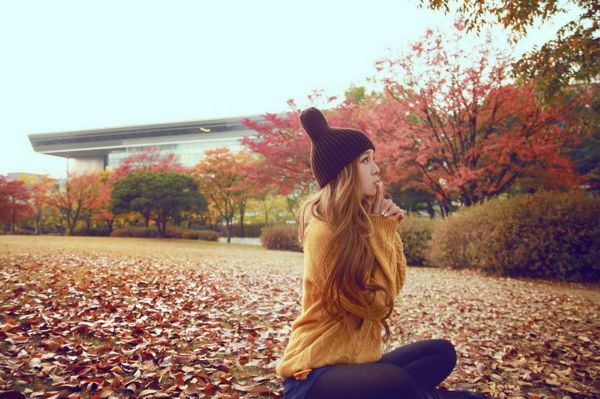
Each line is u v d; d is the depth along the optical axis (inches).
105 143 3171.8
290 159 665.0
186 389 101.7
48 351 120.4
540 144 528.7
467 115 575.8
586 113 485.7
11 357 113.8
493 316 213.6
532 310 235.3
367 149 59.1
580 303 267.3
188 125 2753.4
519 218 412.2
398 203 874.8
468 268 464.4
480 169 540.4
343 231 54.7
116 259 393.4
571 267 387.5
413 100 558.9
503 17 265.4
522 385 121.0
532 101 495.2
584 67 322.0
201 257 486.3
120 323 151.0
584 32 307.1
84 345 127.9
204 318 170.7
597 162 675.4
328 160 58.8
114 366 111.5
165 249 613.9
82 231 1457.9
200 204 1190.9
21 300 173.5
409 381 51.3
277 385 109.6
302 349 55.7
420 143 584.4
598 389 117.9
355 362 55.0
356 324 56.0
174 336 144.6
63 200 1373.0
